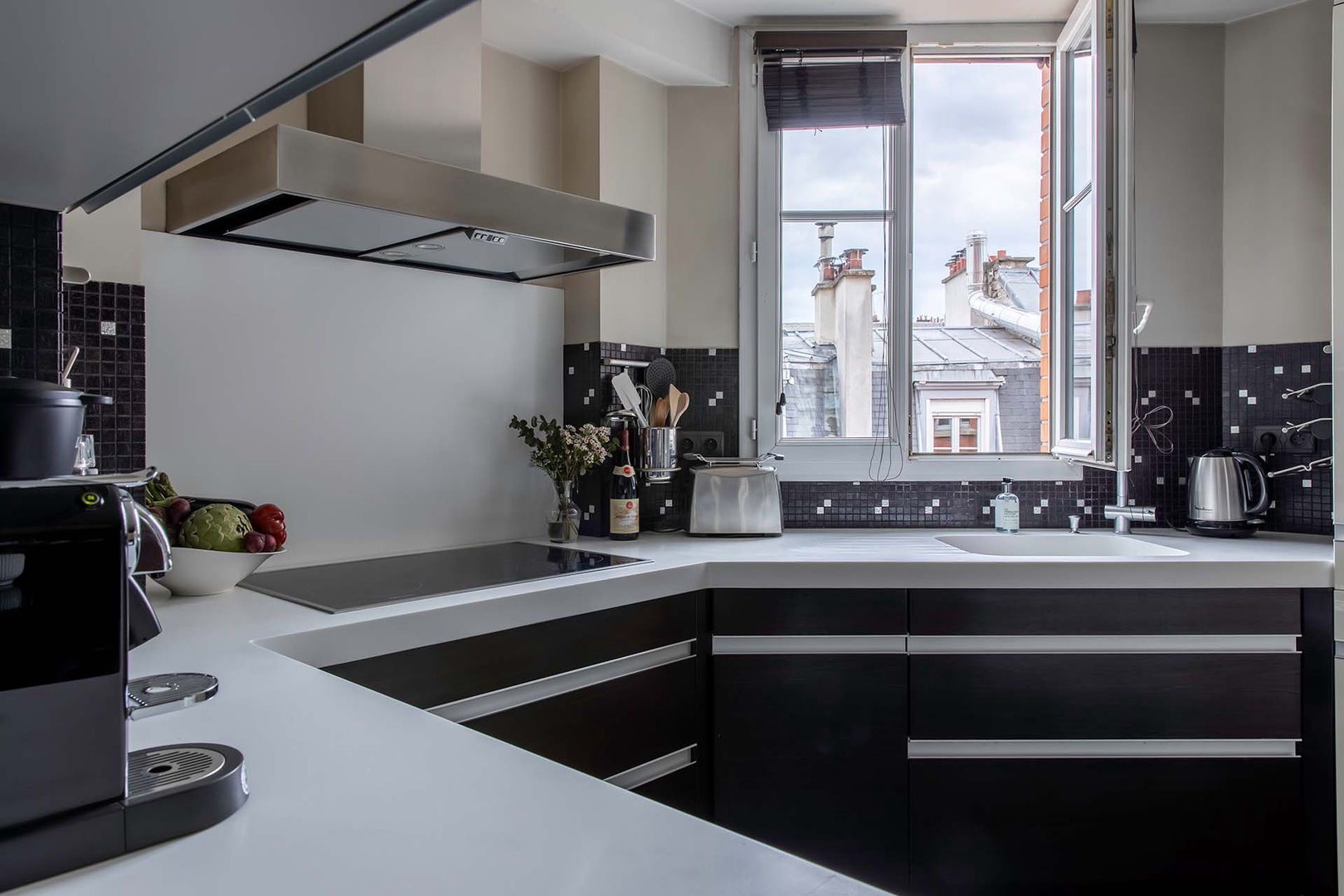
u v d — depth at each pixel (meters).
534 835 0.60
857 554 2.10
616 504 2.40
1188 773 1.96
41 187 1.07
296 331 1.95
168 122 0.84
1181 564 1.96
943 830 1.97
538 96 2.54
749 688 1.98
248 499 1.87
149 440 1.72
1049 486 2.70
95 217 1.59
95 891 0.54
